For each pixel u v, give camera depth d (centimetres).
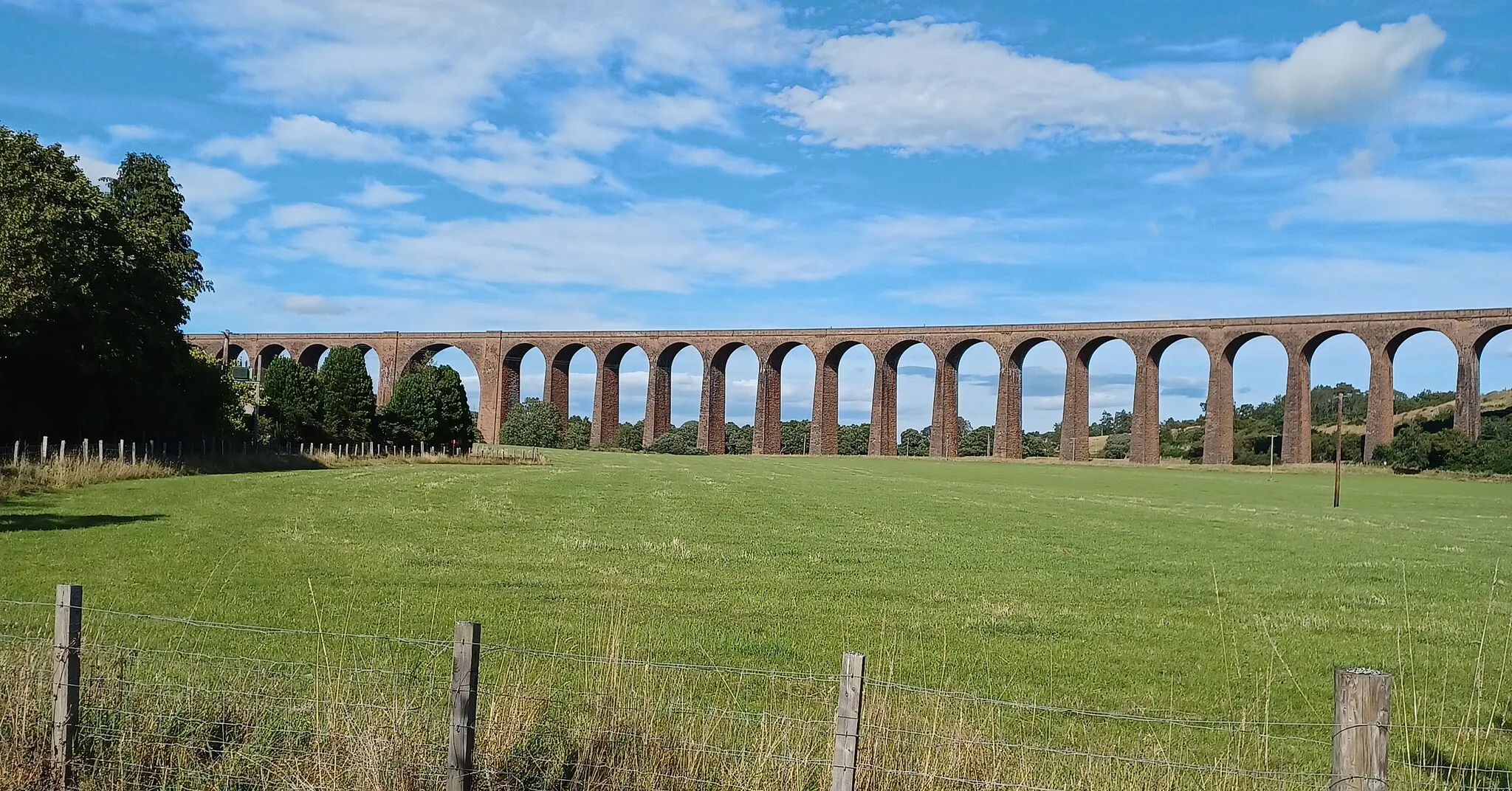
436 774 743
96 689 822
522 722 796
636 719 802
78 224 3997
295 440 7112
